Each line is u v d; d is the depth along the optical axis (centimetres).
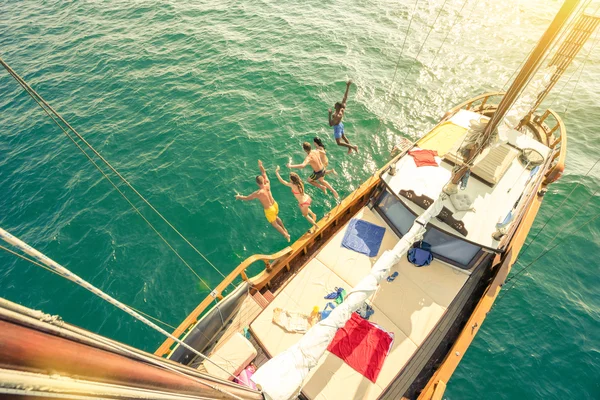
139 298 1009
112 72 1816
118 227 1162
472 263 798
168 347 731
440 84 1703
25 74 1852
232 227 1162
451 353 709
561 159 1033
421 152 922
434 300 753
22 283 1059
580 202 1268
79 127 1519
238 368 687
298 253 937
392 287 776
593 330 952
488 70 1800
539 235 1188
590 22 923
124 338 947
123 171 1333
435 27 2164
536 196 1052
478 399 847
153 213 1195
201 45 1973
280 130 1468
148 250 1106
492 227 768
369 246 846
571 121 1605
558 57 1008
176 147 1412
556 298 1023
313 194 1248
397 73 1773
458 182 747
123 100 1644
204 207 1212
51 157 1400
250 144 1411
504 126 764
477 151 693
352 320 719
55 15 2406
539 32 2122
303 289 782
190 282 1041
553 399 841
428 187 839
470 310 838
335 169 1327
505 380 872
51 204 1241
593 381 859
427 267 809
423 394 671
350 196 1005
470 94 1645
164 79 1748
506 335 950
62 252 1104
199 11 2312
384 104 1582
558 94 1758
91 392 160
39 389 126
